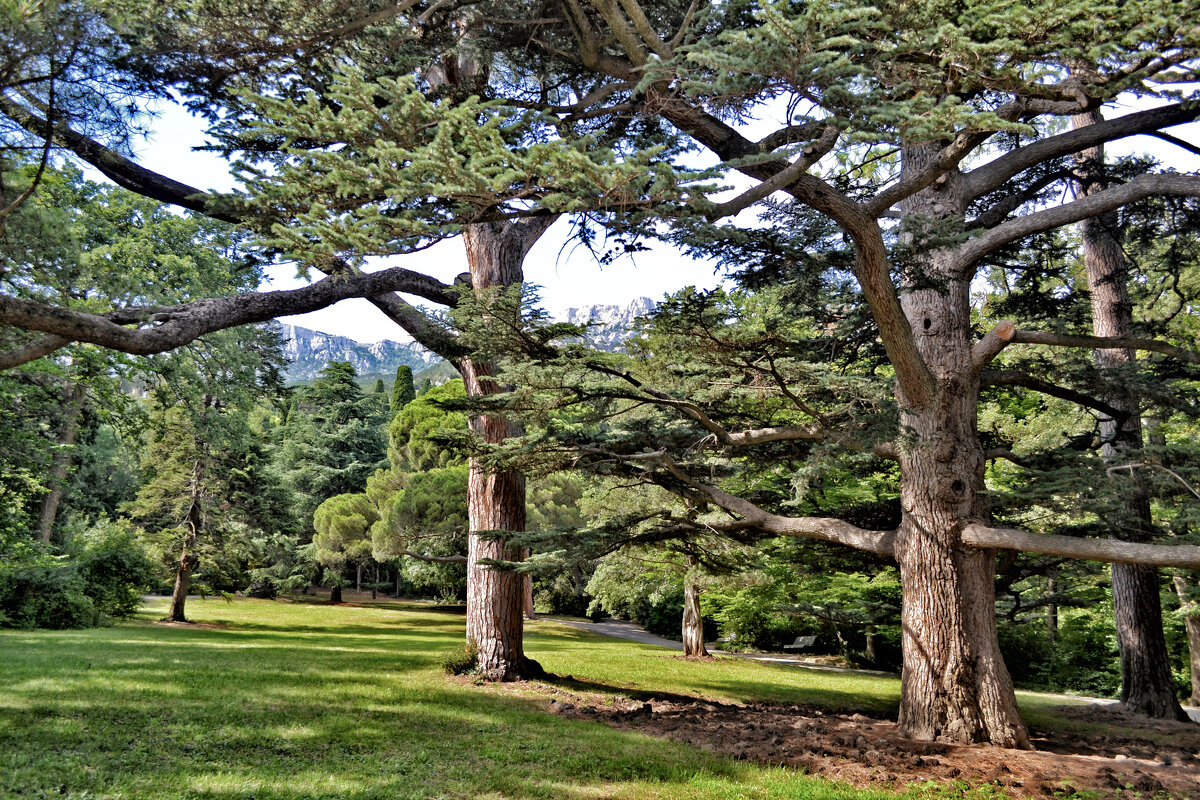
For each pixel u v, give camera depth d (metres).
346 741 7.59
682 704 11.52
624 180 5.23
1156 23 4.88
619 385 9.25
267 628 25.89
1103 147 14.39
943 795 6.65
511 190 5.63
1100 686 19.97
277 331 21.36
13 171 7.25
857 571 12.66
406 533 30.02
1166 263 12.45
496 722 8.97
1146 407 10.83
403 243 6.02
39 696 8.72
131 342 7.36
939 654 9.07
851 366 12.77
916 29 5.56
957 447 9.55
